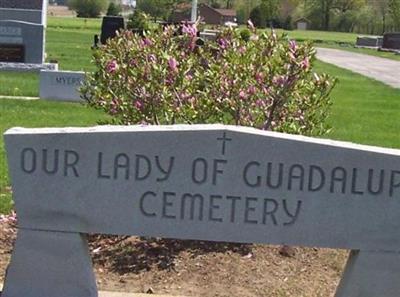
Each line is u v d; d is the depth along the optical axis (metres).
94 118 12.64
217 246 6.05
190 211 4.87
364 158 4.80
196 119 6.33
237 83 6.27
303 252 6.12
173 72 6.33
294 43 6.23
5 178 7.95
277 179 4.83
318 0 105.81
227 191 4.84
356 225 4.86
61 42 39.78
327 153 4.80
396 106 18.28
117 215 4.89
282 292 5.60
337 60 40.78
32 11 26.78
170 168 4.84
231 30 6.61
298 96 6.52
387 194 4.83
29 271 4.96
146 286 5.59
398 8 95.56
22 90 16.41
